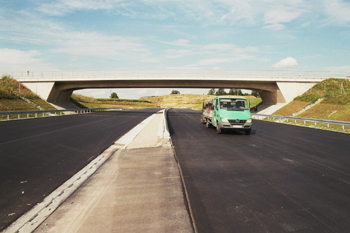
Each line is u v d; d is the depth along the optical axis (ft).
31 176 20.92
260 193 17.20
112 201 15.71
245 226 12.44
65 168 23.66
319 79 125.80
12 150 31.22
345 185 19.13
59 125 64.90
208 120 62.69
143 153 31.53
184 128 63.26
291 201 15.81
